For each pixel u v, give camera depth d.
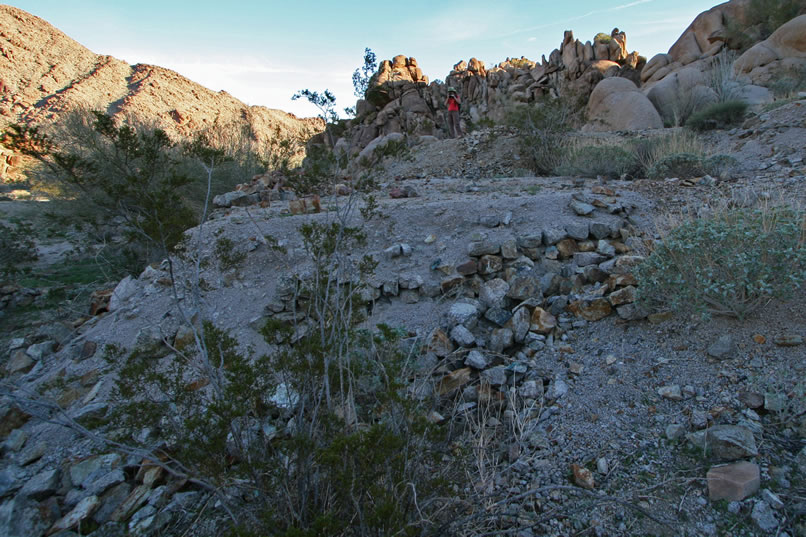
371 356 2.82
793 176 5.69
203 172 10.16
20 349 4.68
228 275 4.74
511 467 2.49
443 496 2.13
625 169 7.91
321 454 1.81
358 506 1.76
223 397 2.13
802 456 2.16
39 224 10.37
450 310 3.83
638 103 13.71
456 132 13.72
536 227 4.77
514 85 28.12
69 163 3.20
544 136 9.94
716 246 3.12
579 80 24.52
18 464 3.00
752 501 2.03
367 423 2.58
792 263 2.88
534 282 3.98
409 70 32.81
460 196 6.64
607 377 3.03
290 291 4.16
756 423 2.37
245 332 4.09
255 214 6.14
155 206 2.96
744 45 20.84
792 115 8.34
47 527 2.52
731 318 3.15
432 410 2.89
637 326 3.44
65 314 5.55
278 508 1.95
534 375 3.22
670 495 2.16
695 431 2.46
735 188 5.54
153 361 3.84
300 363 2.34
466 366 3.38
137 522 2.42
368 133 28.81
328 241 2.95
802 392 2.38
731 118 9.66
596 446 2.53
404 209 5.55
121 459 2.86
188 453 1.94
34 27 73.50
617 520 2.11
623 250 4.39
